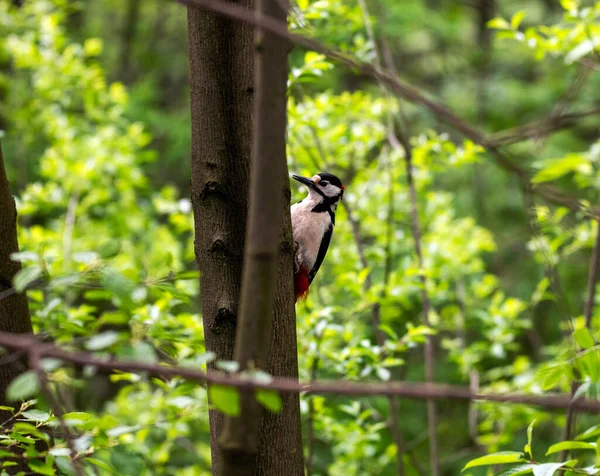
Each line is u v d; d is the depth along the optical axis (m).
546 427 14.52
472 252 13.27
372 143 11.89
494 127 22.53
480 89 22.77
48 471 4.66
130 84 23.67
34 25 13.95
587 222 11.09
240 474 3.69
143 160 14.36
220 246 5.36
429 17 20.91
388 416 12.44
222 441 3.70
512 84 22.47
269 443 5.29
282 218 5.44
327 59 9.45
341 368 9.25
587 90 20.34
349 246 12.16
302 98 11.09
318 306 11.26
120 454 7.37
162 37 24.66
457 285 13.95
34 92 14.17
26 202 11.91
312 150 11.83
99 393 16.69
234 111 5.45
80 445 4.56
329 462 13.52
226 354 5.29
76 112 16.83
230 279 5.36
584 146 20.41
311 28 9.44
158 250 13.18
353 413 9.82
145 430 10.02
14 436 4.91
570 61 9.59
